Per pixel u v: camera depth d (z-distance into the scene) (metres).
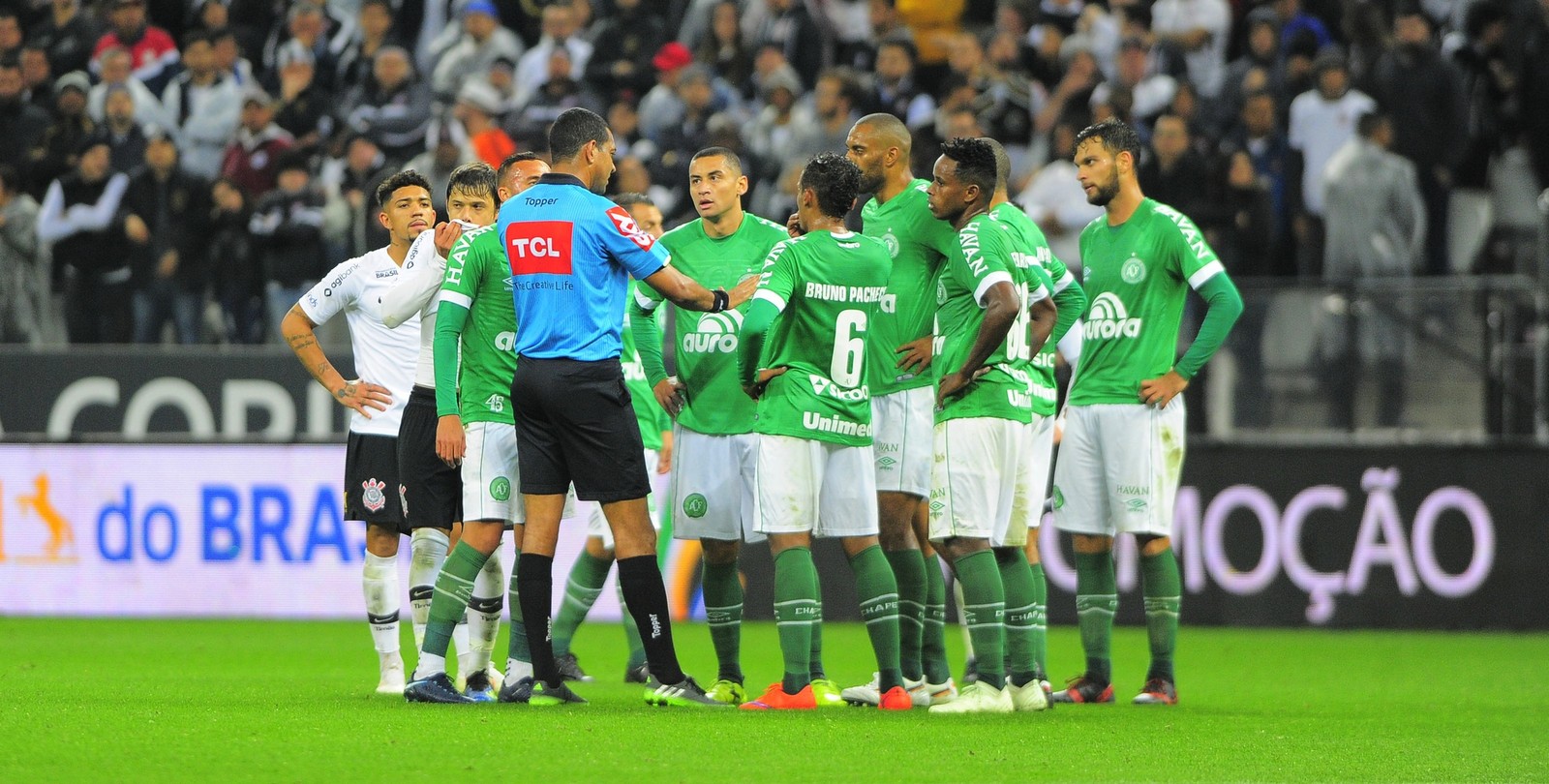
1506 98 54.12
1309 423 46.06
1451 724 25.19
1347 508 45.69
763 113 57.38
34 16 63.53
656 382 27.84
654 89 58.88
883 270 25.11
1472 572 45.06
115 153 54.84
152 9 64.19
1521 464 44.81
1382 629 45.44
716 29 60.75
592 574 31.09
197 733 21.09
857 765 19.03
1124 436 28.55
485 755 19.25
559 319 23.77
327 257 52.00
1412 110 51.62
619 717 23.08
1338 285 45.81
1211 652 39.66
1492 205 53.50
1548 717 26.30
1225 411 46.69
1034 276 26.03
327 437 47.28
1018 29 60.47
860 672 33.69
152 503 47.19
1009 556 26.06
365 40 60.69
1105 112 51.62
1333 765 20.19
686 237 27.58
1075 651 40.41
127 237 51.94
